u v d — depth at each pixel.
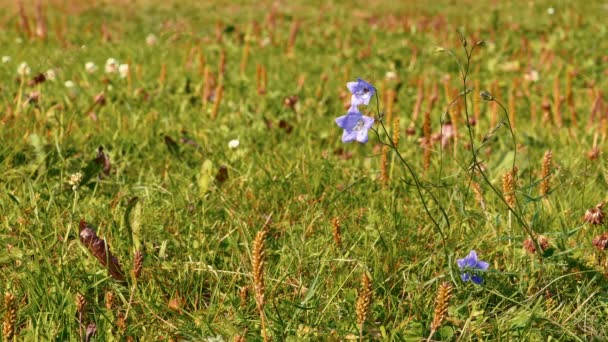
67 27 3.44
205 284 1.14
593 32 3.36
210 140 1.49
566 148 1.51
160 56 2.48
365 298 0.98
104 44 2.81
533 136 1.54
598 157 1.44
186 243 1.18
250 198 1.29
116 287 1.10
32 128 1.45
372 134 1.54
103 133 1.46
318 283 1.11
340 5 4.58
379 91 1.96
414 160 1.45
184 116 1.60
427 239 1.19
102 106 1.63
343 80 2.17
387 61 2.64
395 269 1.13
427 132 1.35
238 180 1.33
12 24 3.44
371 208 1.25
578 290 1.09
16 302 1.08
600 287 1.09
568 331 1.04
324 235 1.20
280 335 1.04
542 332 1.06
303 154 1.40
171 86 1.88
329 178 1.35
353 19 4.03
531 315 1.04
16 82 1.82
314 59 2.68
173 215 1.24
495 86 1.82
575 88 2.23
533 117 1.70
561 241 1.16
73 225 1.20
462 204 1.15
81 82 1.89
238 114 1.62
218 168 1.39
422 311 1.08
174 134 1.50
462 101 1.81
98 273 1.10
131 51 2.53
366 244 1.16
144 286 1.12
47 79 1.78
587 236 1.20
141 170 1.36
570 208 1.25
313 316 1.07
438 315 1.00
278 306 1.09
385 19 3.94
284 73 2.29
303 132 1.54
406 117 1.68
